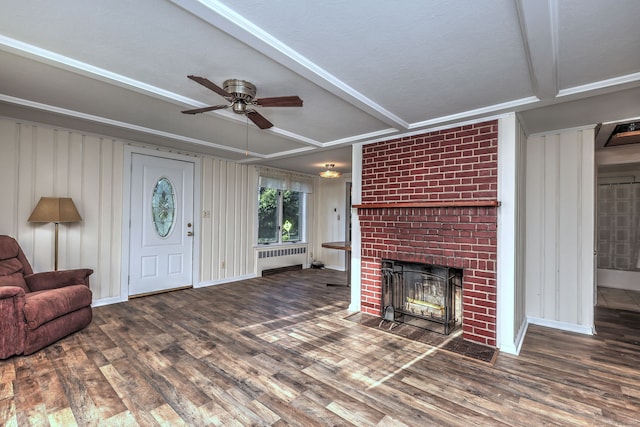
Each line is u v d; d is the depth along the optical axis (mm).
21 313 2498
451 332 3117
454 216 2959
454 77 2168
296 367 2395
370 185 3760
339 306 4012
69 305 2867
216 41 1798
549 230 3424
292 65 1939
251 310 3812
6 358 2434
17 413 1803
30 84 2408
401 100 2562
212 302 4145
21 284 2922
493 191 2822
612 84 2150
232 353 2619
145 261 4398
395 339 2949
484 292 2826
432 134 3219
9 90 2525
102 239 3979
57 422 1732
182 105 2748
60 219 3361
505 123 2773
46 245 3555
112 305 3953
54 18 1603
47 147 3549
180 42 1813
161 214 4566
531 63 1891
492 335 2789
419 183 3312
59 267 3643
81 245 3812
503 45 1772
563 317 3332
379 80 2213
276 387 2117
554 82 2125
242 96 2287
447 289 3082
